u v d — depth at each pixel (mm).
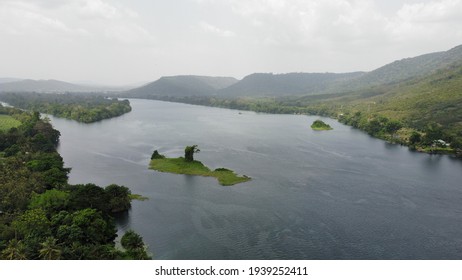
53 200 101875
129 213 114250
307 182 149375
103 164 175000
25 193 106312
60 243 80250
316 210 119188
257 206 121812
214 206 121188
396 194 136625
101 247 81688
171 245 93750
